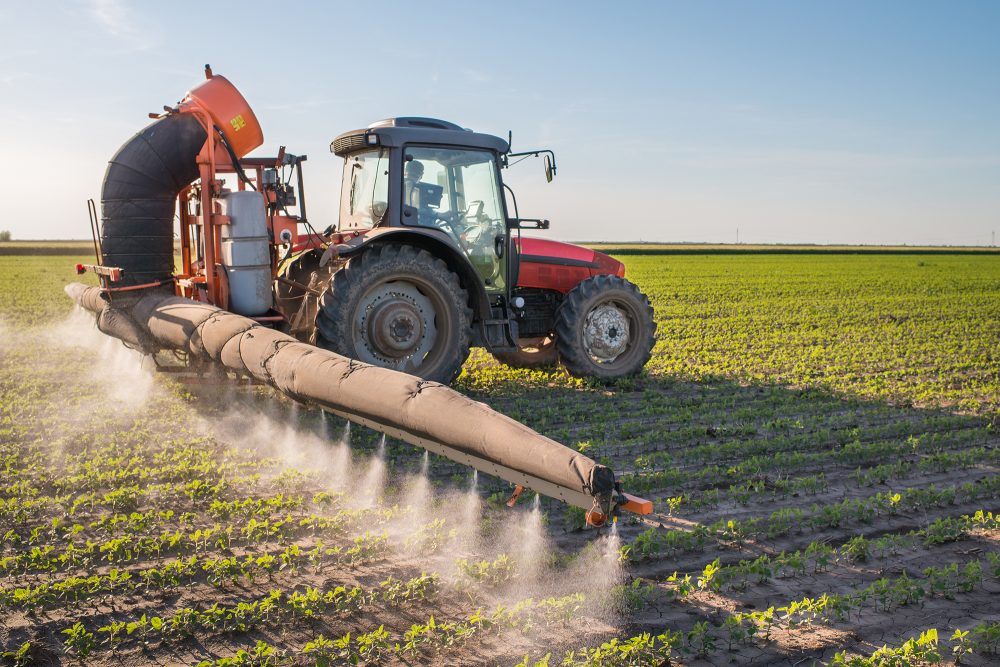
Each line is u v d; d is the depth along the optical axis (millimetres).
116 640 3438
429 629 3527
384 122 8297
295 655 3340
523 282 9562
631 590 3803
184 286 7715
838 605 3662
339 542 4539
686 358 12242
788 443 6730
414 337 7688
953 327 16703
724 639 3504
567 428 7359
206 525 4789
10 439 6629
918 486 5699
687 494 5316
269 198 7766
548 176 8547
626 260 61906
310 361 5363
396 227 7816
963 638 3342
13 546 4441
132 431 6793
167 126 7238
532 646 3438
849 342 14242
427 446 4527
